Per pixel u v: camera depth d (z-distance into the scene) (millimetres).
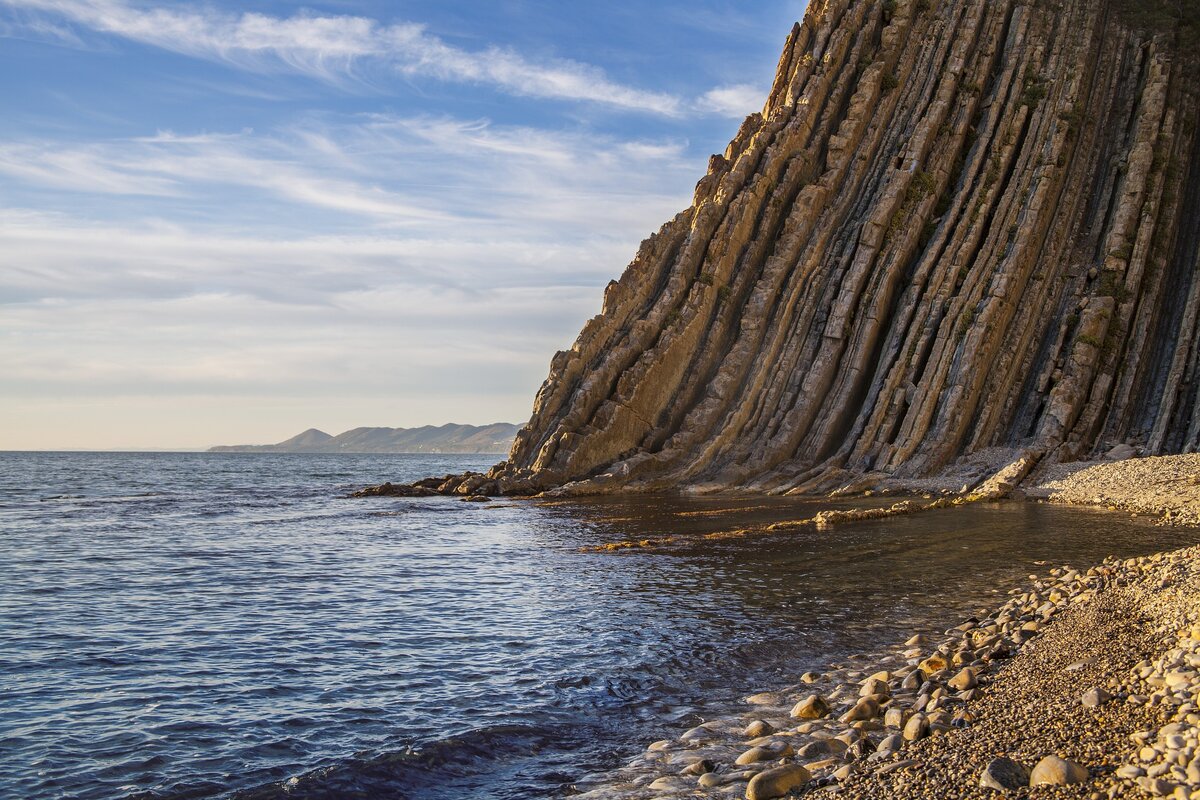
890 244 60406
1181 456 43406
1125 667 11672
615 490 54031
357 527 39625
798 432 56188
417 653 16641
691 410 59188
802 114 67438
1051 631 14789
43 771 11086
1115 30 68938
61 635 18562
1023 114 64062
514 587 23328
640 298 63219
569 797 9938
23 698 14148
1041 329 57188
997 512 37219
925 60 68875
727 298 62188
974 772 8555
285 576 25984
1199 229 58500
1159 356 54594
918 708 11617
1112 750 8578
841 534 31406
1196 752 7770
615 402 58250
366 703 13633
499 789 10312
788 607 19438
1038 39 67438
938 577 22438
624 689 13953
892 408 54344
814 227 63719
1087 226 61281
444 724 12547
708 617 18672
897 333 57281
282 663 16109
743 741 11367
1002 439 53562
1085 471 45219
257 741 12047
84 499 59062
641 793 9812
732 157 70625
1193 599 14648
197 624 19547
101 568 27734
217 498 59562
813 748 10500
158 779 10812
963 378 53156
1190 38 66500
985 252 58031
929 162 64125
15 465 158750
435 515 45062
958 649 14992
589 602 20734
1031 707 10516
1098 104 65688
